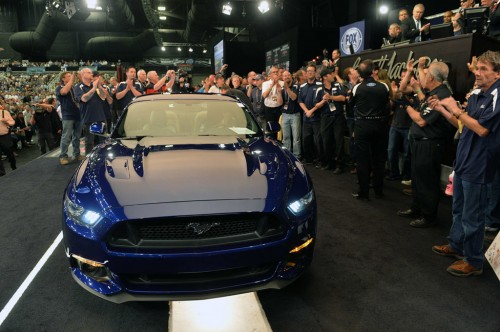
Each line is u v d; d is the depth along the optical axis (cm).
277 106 629
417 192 337
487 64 218
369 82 394
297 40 1375
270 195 200
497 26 502
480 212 240
